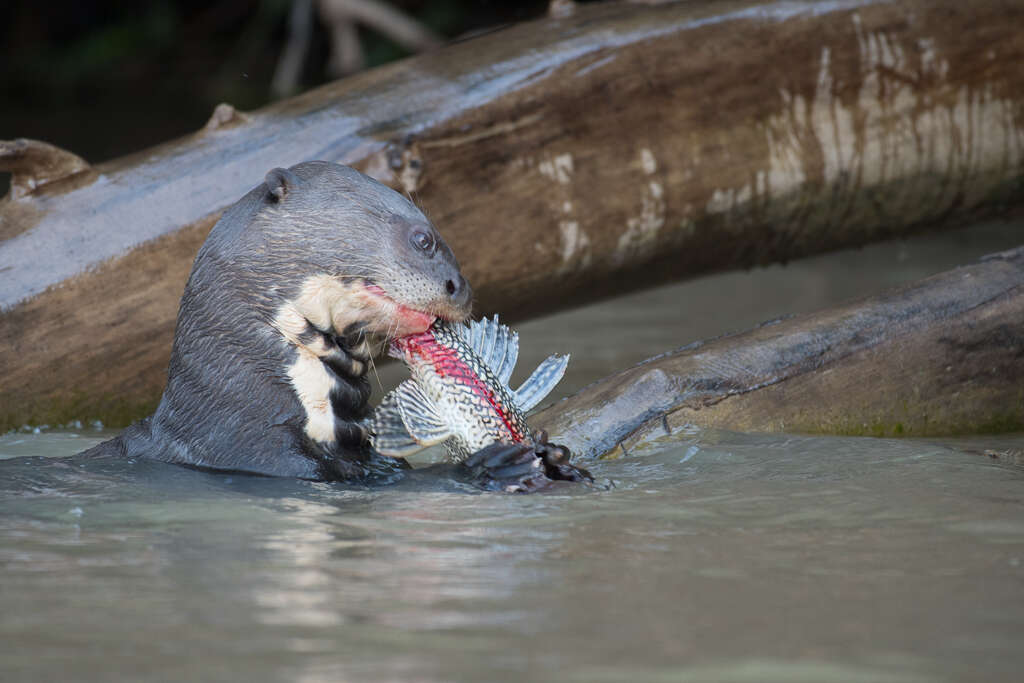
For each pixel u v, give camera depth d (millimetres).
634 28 10445
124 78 40344
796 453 7336
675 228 10711
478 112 9898
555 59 10188
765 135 10766
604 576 4590
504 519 5695
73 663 3633
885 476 6656
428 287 7320
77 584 4523
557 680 3453
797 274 18547
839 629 3918
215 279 7523
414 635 3865
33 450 8305
